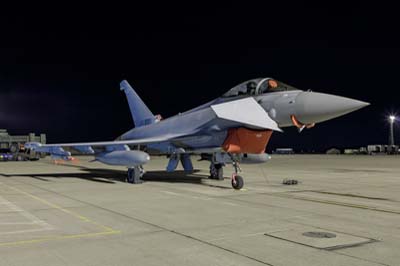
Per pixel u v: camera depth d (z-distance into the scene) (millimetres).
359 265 4395
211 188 13133
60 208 8812
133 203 9562
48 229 6473
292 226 6625
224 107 12750
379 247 5188
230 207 8828
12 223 7016
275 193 11570
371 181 15602
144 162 14297
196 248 5176
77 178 18328
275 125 11938
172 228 6488
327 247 5188
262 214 7844
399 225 6703
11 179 17953
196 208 8688
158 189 12914
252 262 4531
